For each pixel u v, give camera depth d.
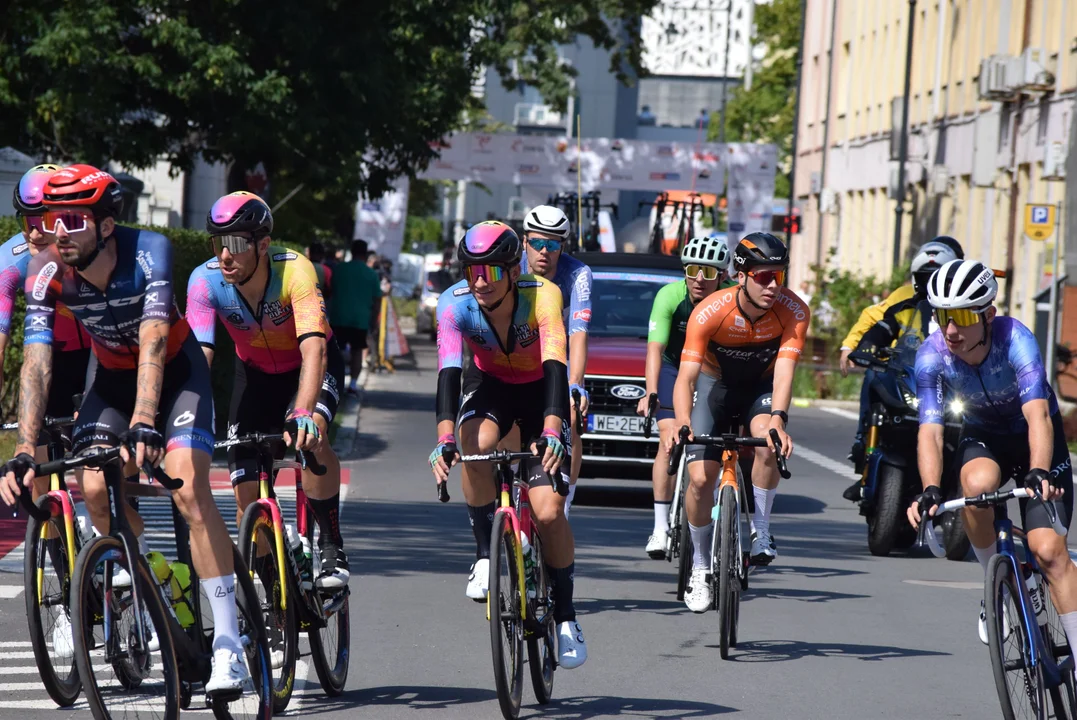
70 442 17.56
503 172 96.94
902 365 30.25
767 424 22.36
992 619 15.38
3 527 29.11
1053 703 16.34
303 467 17.47
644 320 38.41
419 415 57.91
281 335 17.19
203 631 15.58
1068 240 73.88
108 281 14.70
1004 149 87.25
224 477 37.59
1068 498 16.42
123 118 59.56
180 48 54.53
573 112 195.50
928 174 103.06
